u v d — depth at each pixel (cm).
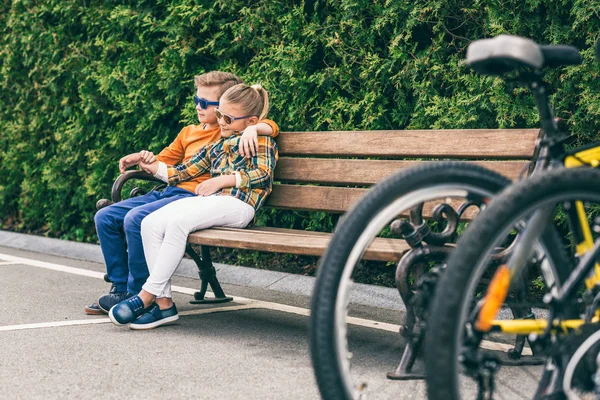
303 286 536
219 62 611
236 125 453
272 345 388
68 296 511
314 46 543
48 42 738
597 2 417
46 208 791
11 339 395
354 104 521
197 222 413
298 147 462
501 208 216
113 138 675
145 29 649
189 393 311
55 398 304
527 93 457
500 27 451
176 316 425
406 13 493
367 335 411
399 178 243
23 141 793
